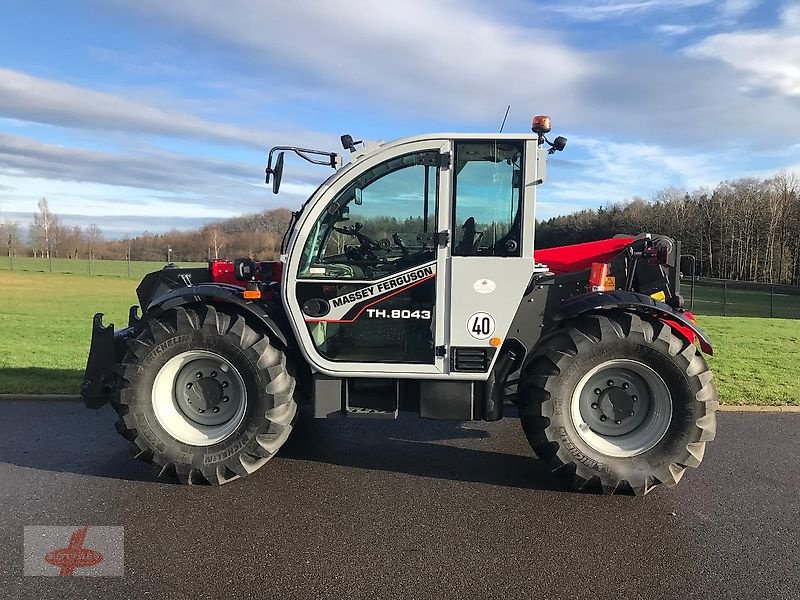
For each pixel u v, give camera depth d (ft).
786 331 43.70
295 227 13.47
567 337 13.01
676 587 9.50
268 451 13.32
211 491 12.96
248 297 13.60
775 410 19.69
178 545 10.62
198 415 13.73
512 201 12.98
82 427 17.15
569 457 12.87
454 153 12.94
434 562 10.14
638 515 12.02
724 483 13.66
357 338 13.56
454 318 13.19
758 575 9.86
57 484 13.20
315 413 13.87
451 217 13.04
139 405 13.30
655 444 13.01
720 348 33.91
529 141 12.72
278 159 14.05
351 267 13.48
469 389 13.51
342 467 14.44
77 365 26.35
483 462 14.89
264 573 9.76
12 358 28.17
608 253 16.01
